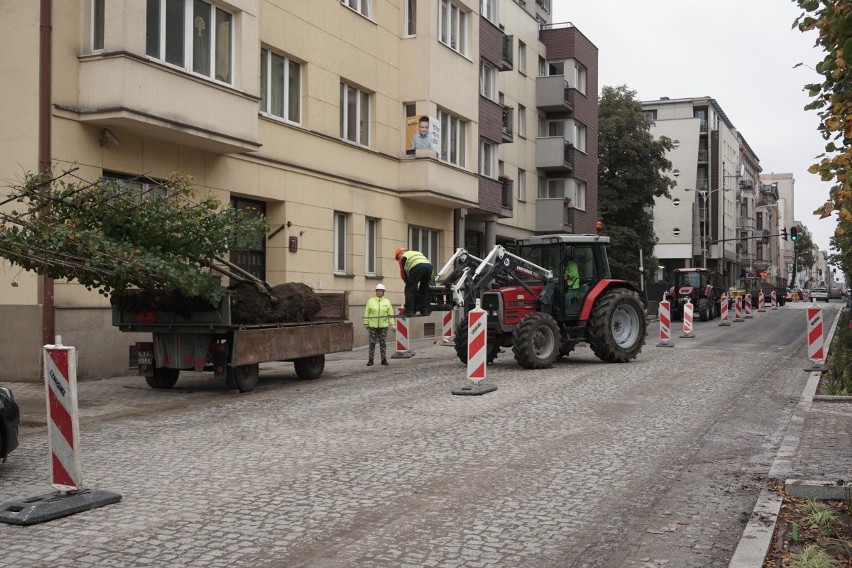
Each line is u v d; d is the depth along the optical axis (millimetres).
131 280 11234
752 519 5734
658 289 45312
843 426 9648
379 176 23797
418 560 5105
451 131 26750
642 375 14688
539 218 37969
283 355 13633
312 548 5324
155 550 5281
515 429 9469
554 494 6656
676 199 76875
